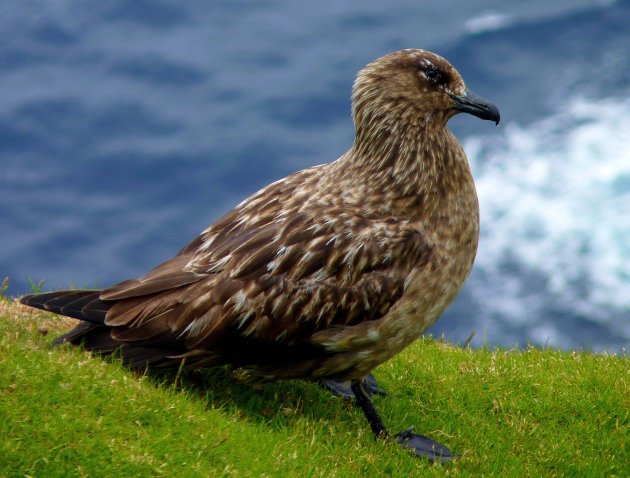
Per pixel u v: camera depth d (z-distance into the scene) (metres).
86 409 10.22
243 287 11.19
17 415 9.78
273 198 12.12
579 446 12.48
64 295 11.50
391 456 11.53
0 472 9.21
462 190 12.16
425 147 12.06
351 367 11.67
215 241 11.84
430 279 11.70
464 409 12.94
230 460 10.22
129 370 11.34
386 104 12.14
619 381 13.64
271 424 11.52
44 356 10.87
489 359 14.33
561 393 13.35
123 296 11.34
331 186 12.09
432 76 12.26
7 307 13.30
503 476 11.53
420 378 13.52
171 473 9.75
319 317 11.24
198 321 11.16
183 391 11.16
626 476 12.00
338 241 11.38
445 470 11.47
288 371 11.65
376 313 11.41
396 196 11.86
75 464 9.51
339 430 11.77
